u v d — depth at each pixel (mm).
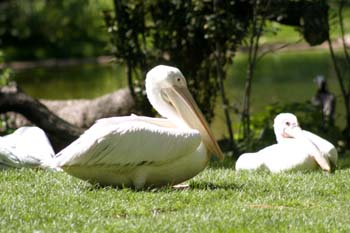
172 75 9828
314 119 16812
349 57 17844
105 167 9234
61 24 45219
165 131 9266
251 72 16297
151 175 9391
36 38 45625
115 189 9312
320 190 9648
